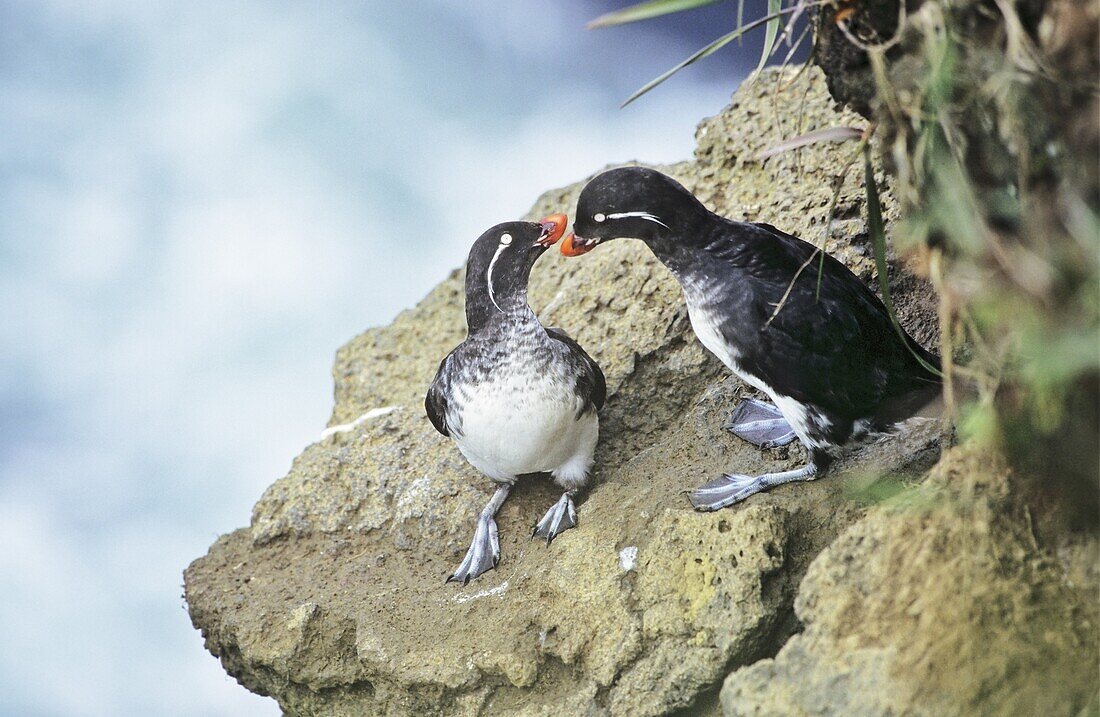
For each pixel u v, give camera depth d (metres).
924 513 7.59
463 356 10.09
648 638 8.88
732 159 12.25
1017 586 7.22
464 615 9.73
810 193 11.21
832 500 9.03
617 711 8.79
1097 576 7.26
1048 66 6.18
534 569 9.75
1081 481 7.22
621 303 11.66
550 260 13.14
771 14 7.94
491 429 9.95
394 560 10.80
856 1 7.36
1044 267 6.21
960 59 6.57
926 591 7.28
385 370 13.27
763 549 8.59
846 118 11.34
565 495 10.34
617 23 7.27
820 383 8.79
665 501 9.66
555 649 9.20
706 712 8.66
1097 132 6.12
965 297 6.84
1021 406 7.00
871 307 9.05
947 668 6.99
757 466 9.90
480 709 9.31
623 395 11.15
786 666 7.51
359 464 11.65
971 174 6.75
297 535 11.46
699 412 10.69
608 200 9.20
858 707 7.11
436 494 10.98
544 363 9.84
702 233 9.14
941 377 8.92
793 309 8.77
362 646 9.80
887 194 10.77
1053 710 6.80
